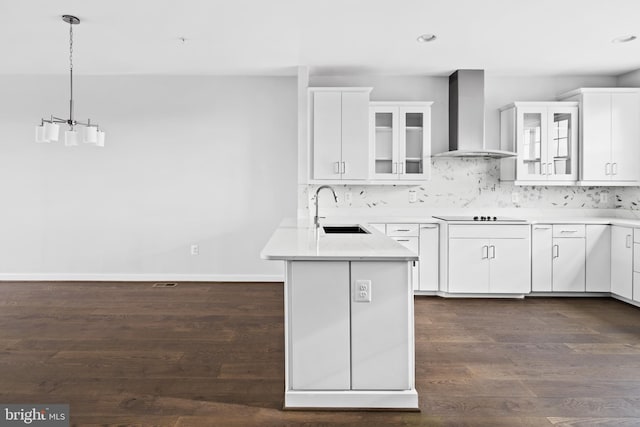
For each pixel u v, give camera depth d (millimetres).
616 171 4992
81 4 3375
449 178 5488
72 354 3141
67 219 5629
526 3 3336
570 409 2369
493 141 5465
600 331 3703
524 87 5453
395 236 4941
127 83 5559
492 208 5477
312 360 2430
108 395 2523
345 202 5480
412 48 4387
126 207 5641
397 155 5121
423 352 3211
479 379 2746
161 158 5617
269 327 3779
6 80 5523
